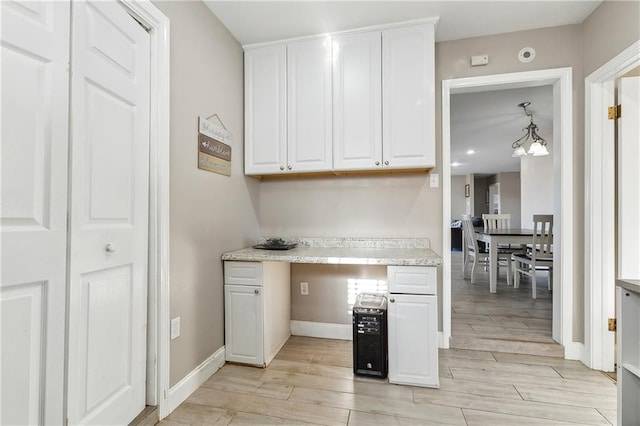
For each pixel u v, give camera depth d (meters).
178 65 1.68
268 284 2.14
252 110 2.41
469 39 2.32
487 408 1.59
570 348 2.15
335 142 2.25
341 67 2.24
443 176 2.37
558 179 2.24
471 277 4.51
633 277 1.88
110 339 1.29
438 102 2.37
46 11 1.03
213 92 2.01
